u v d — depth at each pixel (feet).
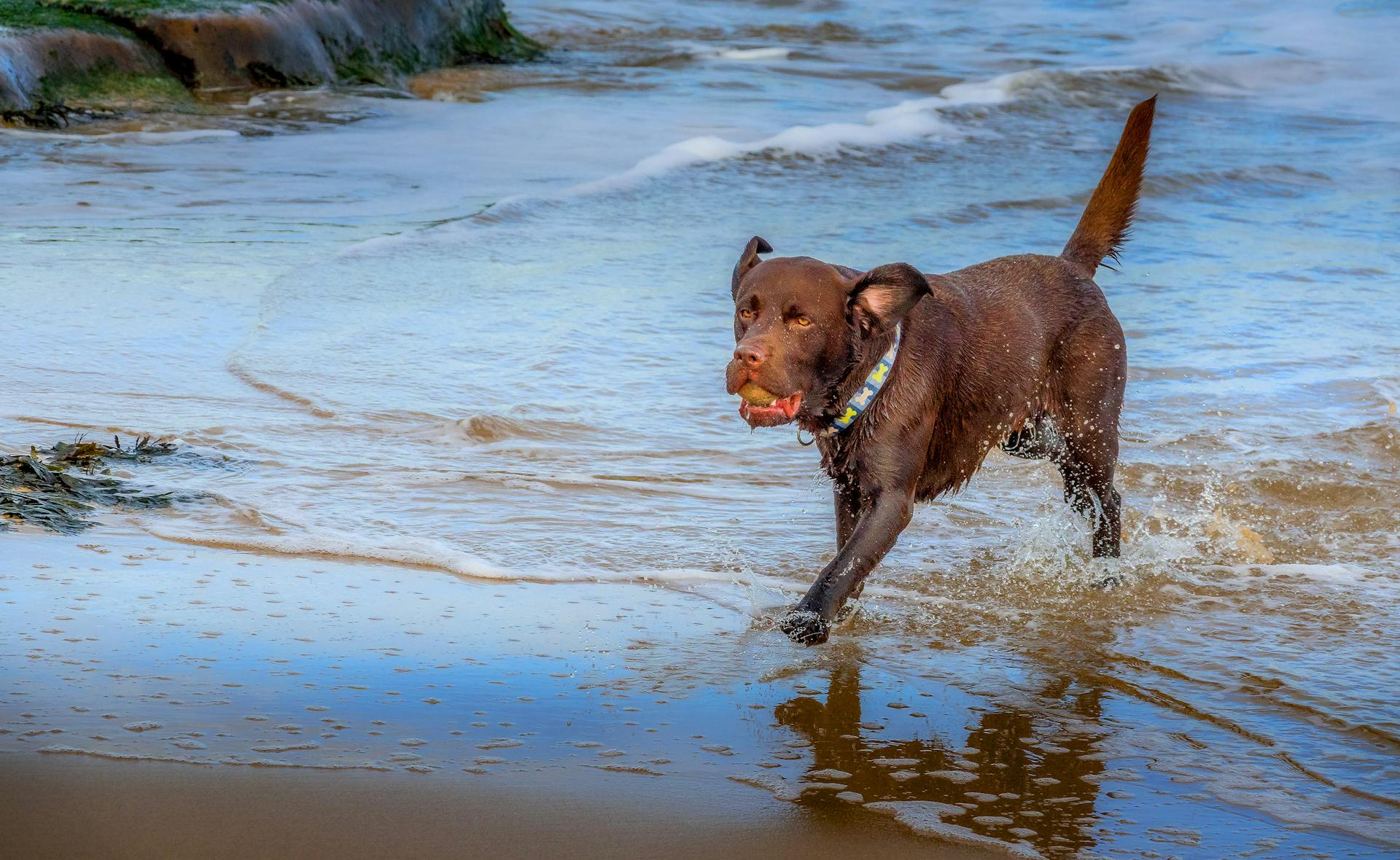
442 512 22.16
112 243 39.96
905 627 18.08
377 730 14.29
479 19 82.12
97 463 23.50
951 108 65.72
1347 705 15.44
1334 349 32.76
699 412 28.37
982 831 12.60
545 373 30.25
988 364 19.42
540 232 42.86
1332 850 12.38
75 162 51.65
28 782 12.73
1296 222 47.29
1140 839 12.51
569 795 13.05
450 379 29.73
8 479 21.80
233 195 47.39
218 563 19.35
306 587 18.58
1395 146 61.93
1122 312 36.06
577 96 70.49
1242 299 37.32
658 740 14.37
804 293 16.76
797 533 21.74
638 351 32.04
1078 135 63.21
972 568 20.52
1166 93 75.92
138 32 64.44
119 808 12.33
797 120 65.00
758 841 12.28
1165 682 16.19
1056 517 22.67
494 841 12.09
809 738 14.56
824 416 17.84
